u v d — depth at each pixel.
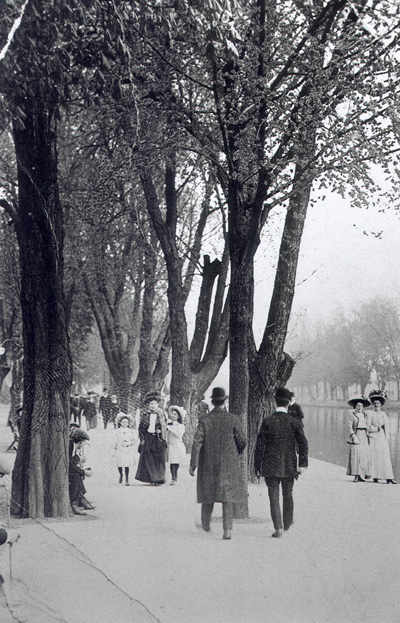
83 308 36.50
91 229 27.27
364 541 9.20
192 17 10.14
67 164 21.47
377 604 6.27
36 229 11.60
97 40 10.21
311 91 11.32
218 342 23.02
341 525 10.48
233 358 11.79
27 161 11.52
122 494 14.53
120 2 10.12
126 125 13.98
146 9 10.72
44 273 11.62
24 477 10.97
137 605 4.10
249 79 11.57
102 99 12.89
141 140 13.67
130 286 36.75
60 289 11.70
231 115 11.84
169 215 23.38
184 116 13.06
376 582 7.05
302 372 120.56
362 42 11.35
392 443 30.69
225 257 23.19
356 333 94.69
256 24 11.52
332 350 98.44
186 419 22.72
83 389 58.97
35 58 9.08
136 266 32.75
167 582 6.69
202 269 23.64
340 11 11.52
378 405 17.36
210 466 9.71
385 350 92.88
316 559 8.06
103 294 34.53
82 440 12.08
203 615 5.74
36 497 10.91
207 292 23.64
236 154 11.72
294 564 7.79
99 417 45.78
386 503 13.01
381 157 11.49
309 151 11.71
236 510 11.29
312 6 11.59
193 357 23.44
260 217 12.24
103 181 16.88
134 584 6.50
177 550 8.34
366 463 17.08
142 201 25.12
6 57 8.91
